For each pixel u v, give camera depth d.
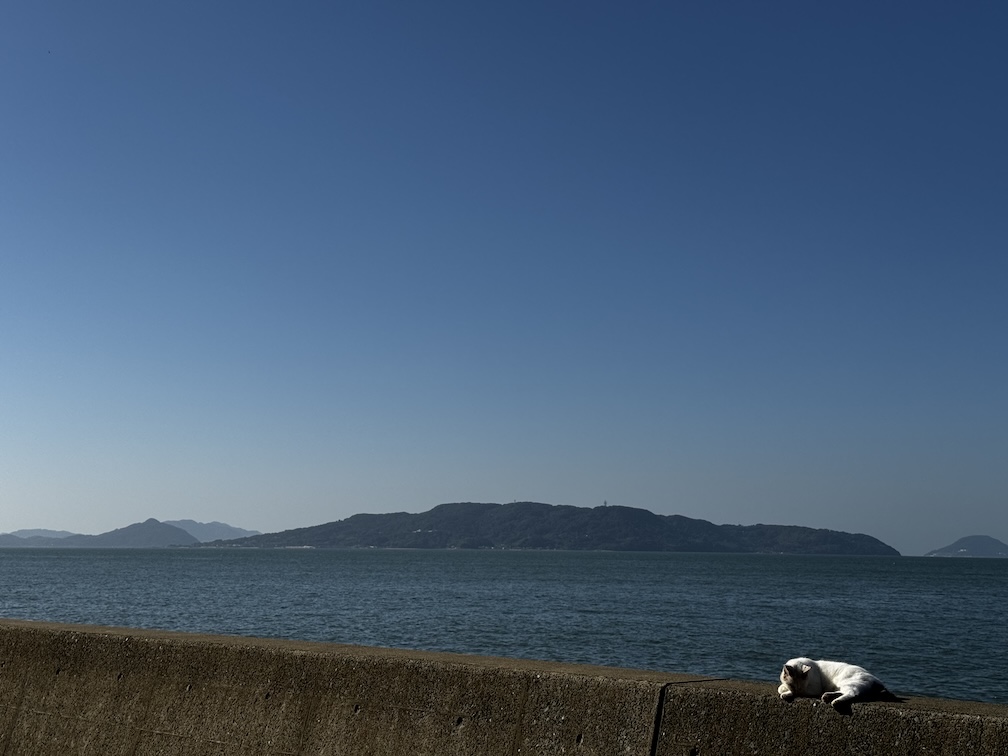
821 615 48.31
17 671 7.06
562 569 138.62
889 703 4.47
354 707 5.69
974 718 4.11
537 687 5.21
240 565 145.12
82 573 102.12
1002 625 42.38
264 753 5.82
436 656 5.85
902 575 133.25
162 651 6.51
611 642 32.41
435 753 5.34
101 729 6.47
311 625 38.06
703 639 33.78
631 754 4.82
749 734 4.59
